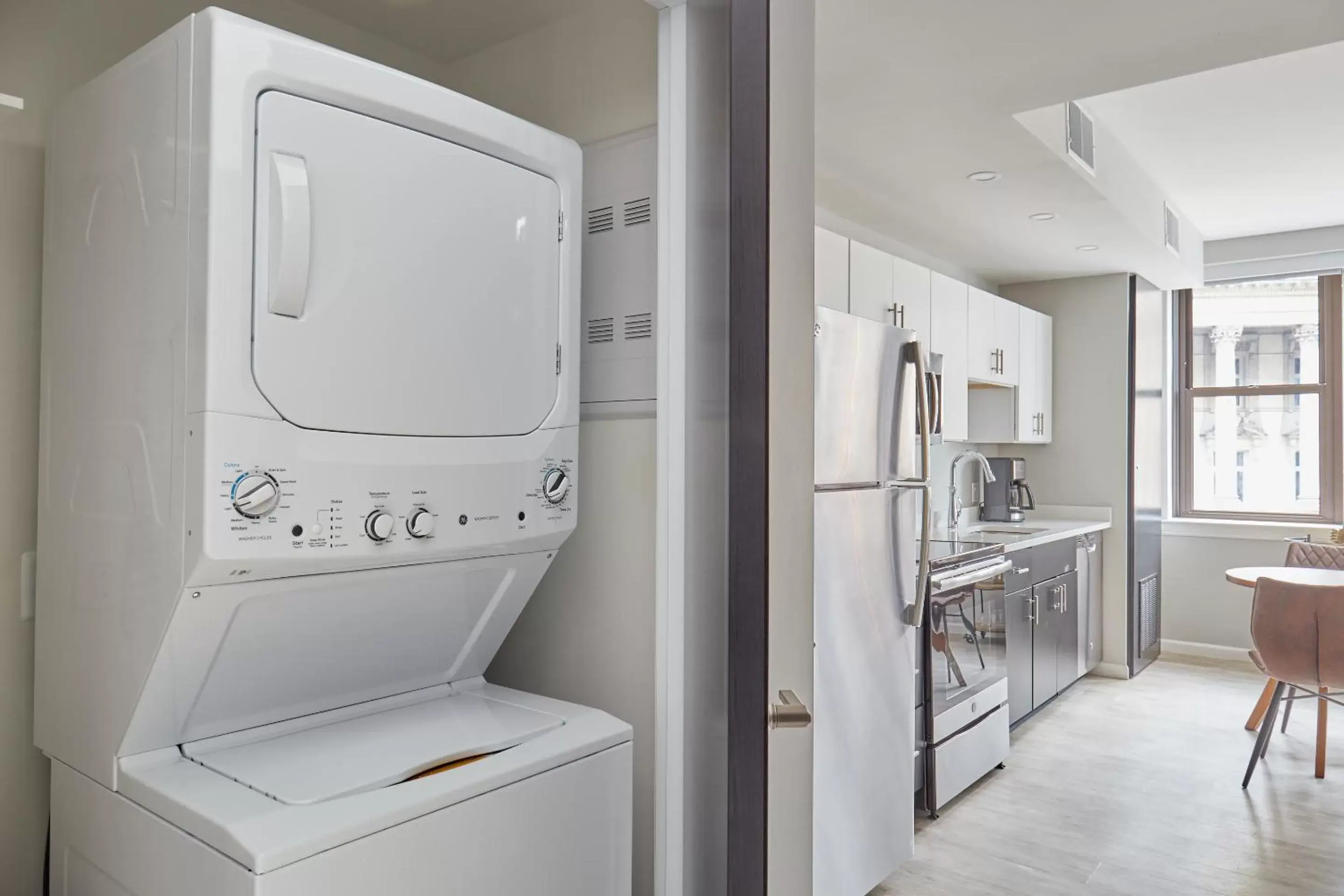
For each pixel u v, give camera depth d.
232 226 0.96
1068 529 4.45
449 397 1.19
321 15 1.62
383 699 1.34
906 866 2.69
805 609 1.30
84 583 1.13
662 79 1.32
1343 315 5.32
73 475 1.16
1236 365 5.66
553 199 1.36
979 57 2.40
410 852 0.98
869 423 2.46
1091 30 2.25
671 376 1.31
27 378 1.29
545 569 1.40
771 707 1.15
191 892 0.93
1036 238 4.26
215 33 0.95
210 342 0.94
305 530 1.02
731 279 1.07
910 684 2.60
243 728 1.17
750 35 1.10
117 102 1.09
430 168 1.17
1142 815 3.08
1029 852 2.79
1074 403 5.24
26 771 1.29
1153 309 5.44
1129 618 4.99
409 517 1.13
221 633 1.03
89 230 1.14
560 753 1.17
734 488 1.08
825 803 2.20
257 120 0.99
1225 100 3.40
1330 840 2.87
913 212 3.83
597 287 1.53
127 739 1.05
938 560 3.01
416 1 1.57
